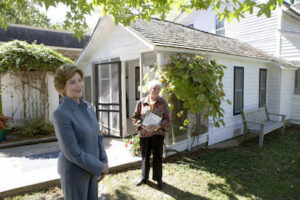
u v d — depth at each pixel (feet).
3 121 19.15
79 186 5.63
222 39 27.99
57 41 47.57
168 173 13.23
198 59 15.96
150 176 12.82
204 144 19.40
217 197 10.57
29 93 22.24
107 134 21.95
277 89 27.96
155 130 10.59
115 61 20.16
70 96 5.77
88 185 6.01
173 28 22.70
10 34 41.45
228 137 22.18
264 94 28.43
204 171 13.58
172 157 16.02
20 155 15.88
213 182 12.12
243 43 32.09
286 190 11.34
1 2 11.34
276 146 19.40
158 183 11.24
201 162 15.14
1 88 21.81
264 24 32.42
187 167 14.17
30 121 21.66
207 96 15.78
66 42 48.85
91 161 5.48
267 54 29.63
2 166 13.52
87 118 6.00
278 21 30.73
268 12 8.20
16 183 10.86
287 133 24.82
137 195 10.64
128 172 13.32
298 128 27.66
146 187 11.43
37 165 13.71
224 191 11.14
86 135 5.65
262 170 13.92
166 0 10.18
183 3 11.72
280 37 30.58
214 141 20.31
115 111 20.80
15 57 19.25
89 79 25.90
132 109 32.86
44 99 22.30
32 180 11.25
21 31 43.80
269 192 11.12
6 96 22.34
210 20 41.19
